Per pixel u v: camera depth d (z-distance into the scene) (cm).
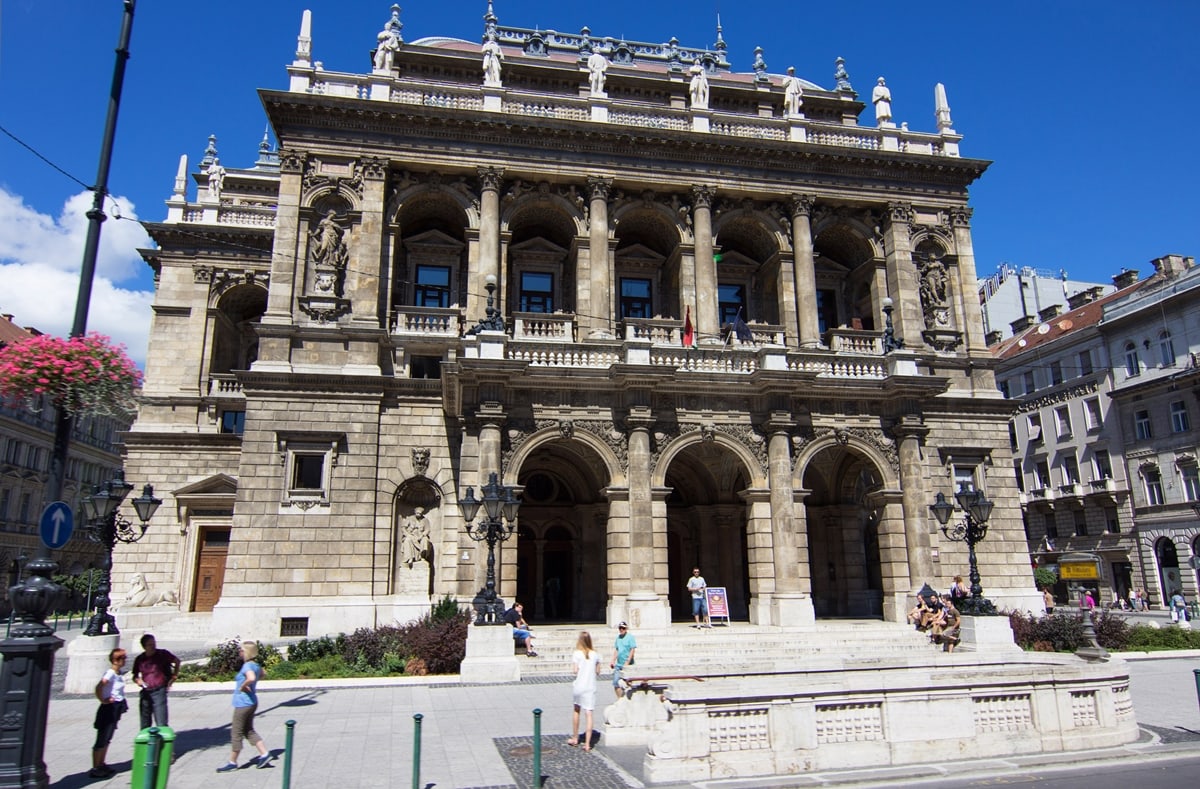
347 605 2961
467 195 3528
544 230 3916
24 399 1374
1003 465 3653
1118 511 5775
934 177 3941
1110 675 1493
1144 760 1370
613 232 3628
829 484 3709
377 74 3506
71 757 1435
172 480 3831
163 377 4000
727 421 3133
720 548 3672
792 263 3788
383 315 3350
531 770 1327
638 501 2928
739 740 1287
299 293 3259
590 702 1485
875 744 1334
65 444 1352
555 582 3725
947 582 3428
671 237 3831
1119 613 5216
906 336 3734
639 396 3014
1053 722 1428
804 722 1306
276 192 4822
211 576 3722
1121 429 5769
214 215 4272
